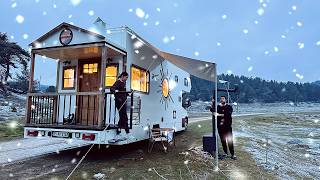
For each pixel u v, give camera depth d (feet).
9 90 126.31
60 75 29.32
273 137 50.67
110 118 25.38
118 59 26.21
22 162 23.03
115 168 21.36
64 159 24.47
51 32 25.07
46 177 18.42
